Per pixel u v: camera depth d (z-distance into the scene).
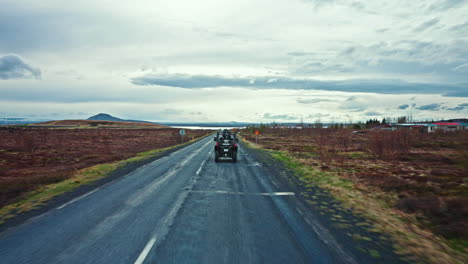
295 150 26.36
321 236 4.46
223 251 3.80
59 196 7.24
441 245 4.19
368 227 4.97
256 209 6.09
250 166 14.08
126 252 3.73
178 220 5.21
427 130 62.88
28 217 5.34
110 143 43.84
